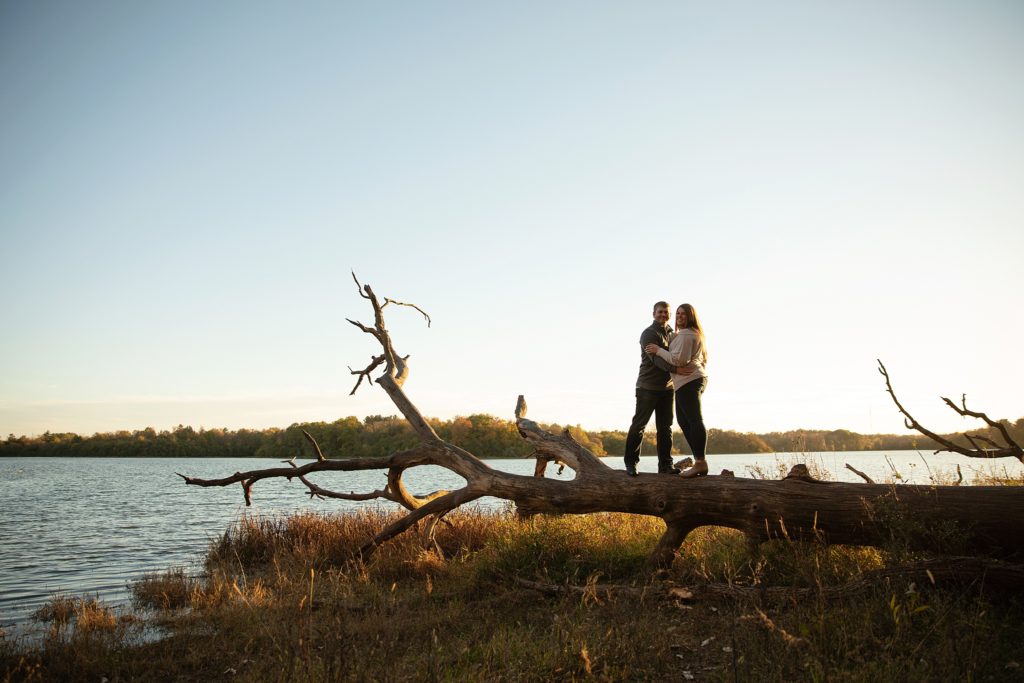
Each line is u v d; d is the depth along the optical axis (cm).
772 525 662
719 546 744
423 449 1022
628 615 552
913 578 507
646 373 753
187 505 2788
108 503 2975
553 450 909
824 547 643
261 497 3281
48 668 562
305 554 1062
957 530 548
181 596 860
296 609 678
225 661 564
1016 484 740
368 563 969
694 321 714
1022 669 380
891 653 408
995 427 676
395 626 589
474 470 955
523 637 526
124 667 552
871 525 607
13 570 1221
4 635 697
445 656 493
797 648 405
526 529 843
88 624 691
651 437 5366
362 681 417
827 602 525
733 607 559
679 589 614
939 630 423
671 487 730
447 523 1097
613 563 767
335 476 5969
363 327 1140
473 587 756
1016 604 482
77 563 1302
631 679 430
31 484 4800
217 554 1185
